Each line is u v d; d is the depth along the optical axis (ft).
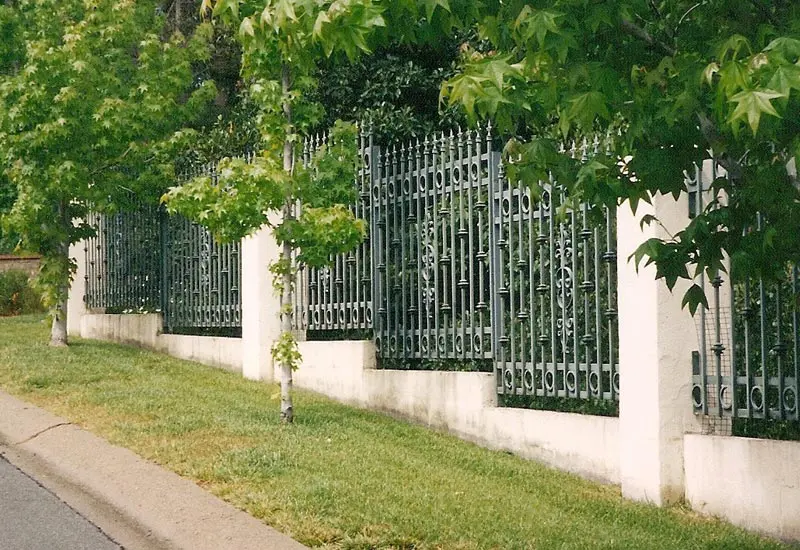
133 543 20.77
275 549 19.52
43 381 37.14
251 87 32.09
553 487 26.99
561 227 29.48
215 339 45.83
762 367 24.23
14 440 29.50
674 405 25.85
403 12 15.25
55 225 48.08
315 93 52.34
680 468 25.85
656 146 15.72
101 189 47.91
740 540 22.89
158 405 33.17
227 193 31.27
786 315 24.48
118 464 25.82
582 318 29.40
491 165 31.91
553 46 14.08
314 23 13.70
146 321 51.62
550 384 30.50
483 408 31.68
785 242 15.78
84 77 46.73
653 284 25.82
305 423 32.32
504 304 31.68
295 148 33.45
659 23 16.67
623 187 15.92
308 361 40.11
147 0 53.06
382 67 51.75
